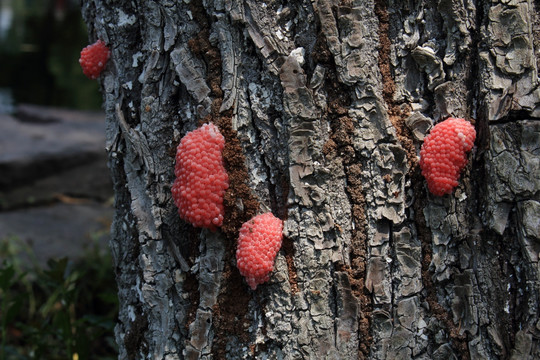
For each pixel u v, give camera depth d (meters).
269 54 0.49
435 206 0.49
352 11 0.49
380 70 0.49
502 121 0.48
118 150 0.52
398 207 0.49
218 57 0.50
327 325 0.49
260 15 0.49
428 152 0.49
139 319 0.52
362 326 0.49
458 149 0.48
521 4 0.48
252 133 0.50
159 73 0.50
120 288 0.53
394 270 0.49
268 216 0.49
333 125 0.49
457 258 0.49
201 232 0.50
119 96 0.51
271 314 0.50
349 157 0.49
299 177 0.49
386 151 0.49
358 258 0.49
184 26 0.50
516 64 0.48
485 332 0.49
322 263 0.49
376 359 0.49
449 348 0.49
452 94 0.49
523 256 0.48
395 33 0.49
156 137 0.50
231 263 0.50
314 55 0.49
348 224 0.50
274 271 0.49
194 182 0.49
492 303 0.49
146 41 0.51
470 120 0.49
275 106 0.49
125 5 0.51
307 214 0.49
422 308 0.50
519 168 0.48
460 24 0.49
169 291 0.51
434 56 0.49
